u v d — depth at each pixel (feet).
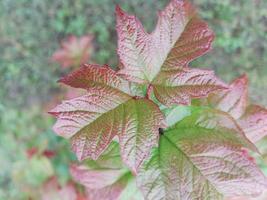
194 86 0.61
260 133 0.78
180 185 0.62
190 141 0.64
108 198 0.82
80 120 0.59
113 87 0.62
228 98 0.77
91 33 2.60
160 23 0.63
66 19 2.62
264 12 2.46
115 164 0.80
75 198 1.29
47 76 2.62
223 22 2.49
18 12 2.64
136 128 0.59
